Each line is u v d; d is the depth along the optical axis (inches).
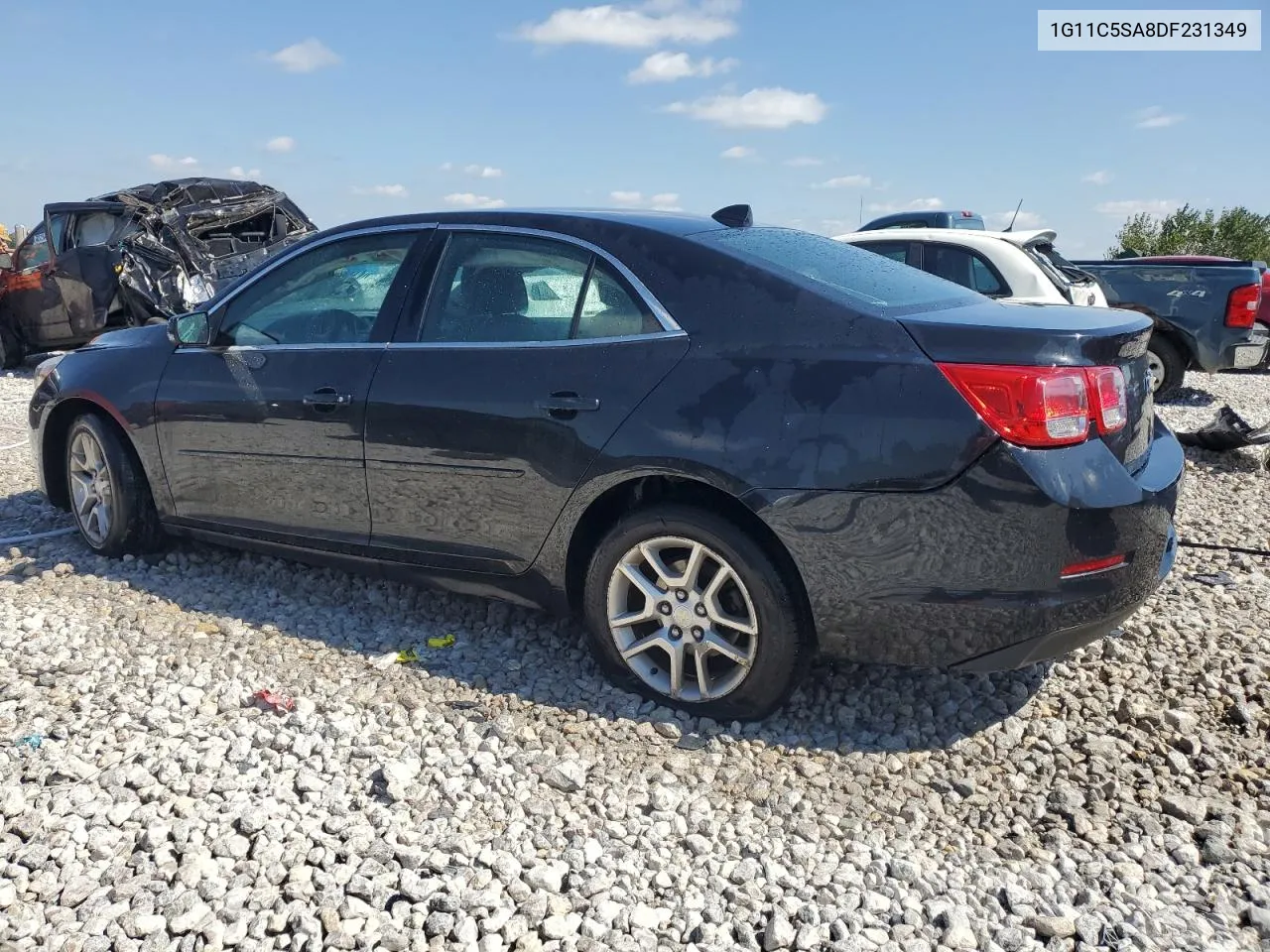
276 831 113.7
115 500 196.2
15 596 183.5
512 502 147.2
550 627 170.7
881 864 110.3
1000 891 106.6
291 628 171.3
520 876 108.0
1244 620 175.5
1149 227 1550.2
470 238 159.3
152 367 188.9
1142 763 130.9
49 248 544.1
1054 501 117.5
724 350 132.7
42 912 101.3
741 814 119.8
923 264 356.8
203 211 553.3
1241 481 283.7
